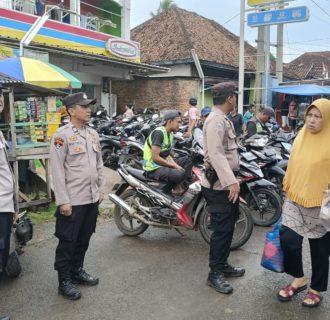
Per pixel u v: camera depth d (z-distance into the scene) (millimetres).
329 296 3738
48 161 6328
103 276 4180
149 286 3959
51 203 6551
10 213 3229
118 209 5430
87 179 3723
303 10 13156
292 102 19406
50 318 3395
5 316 3373
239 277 4141
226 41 24500
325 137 3340
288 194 3557
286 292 3668
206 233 4879
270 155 6301
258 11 14211
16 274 4094
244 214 4762
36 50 11820
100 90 17203
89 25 17984
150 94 18562
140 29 24312
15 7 14023
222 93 3711
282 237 3555
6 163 3242
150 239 5297
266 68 17234
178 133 9328
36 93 6227
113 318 3395
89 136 3818
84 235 3914
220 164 3600
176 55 20266
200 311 3496
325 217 3174
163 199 5055
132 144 9273
